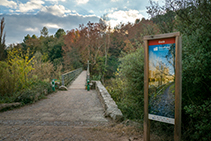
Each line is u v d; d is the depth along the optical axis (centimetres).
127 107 565
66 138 329
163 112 274
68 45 3841
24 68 872
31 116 521
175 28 382
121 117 447
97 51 3584
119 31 4216
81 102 751
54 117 511
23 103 674
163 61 272
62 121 469
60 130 375
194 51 299
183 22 352
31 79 948
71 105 689
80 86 1312
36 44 4497
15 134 352
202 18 303
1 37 879
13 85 722
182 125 343
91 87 1203
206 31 284
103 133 354
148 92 290
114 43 4106
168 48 266
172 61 263
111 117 474
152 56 284
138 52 467
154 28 445
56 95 933
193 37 302
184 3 343
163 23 402
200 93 321
